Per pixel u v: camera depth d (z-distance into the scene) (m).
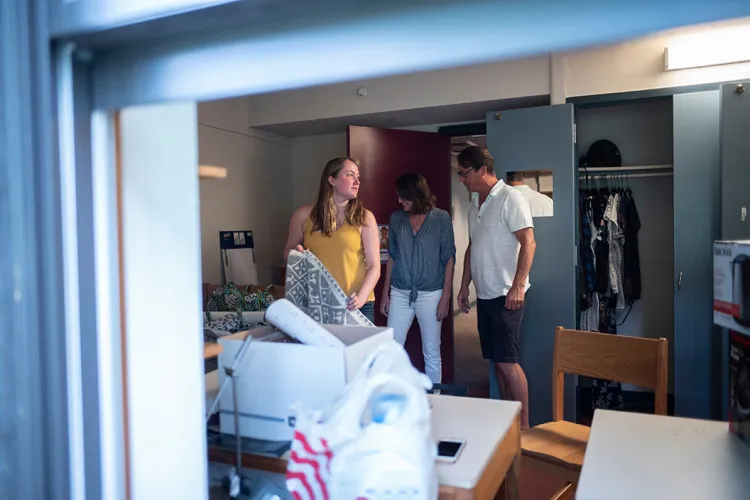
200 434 0.79
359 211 2.56
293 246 2.67
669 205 4.07
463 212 9.06
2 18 0.64
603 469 1.12
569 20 0.47
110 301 0.67
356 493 0.87
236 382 1.23
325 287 2.08
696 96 3.36
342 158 2.50
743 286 1.20
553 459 1.90
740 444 1.24
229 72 0.60
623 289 4.01
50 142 0.63
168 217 0.74
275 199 5.64
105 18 0.59
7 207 0.65
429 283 3.51
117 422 0.68
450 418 1.34
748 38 3.18
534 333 3.65
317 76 0.56
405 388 0.91
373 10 0.53
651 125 4.09
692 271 3.42
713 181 3.35
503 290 3.15
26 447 0.65
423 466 0.87
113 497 0.68
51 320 0.64
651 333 4.17
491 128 3.73
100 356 0.67
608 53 3.57
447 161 5.02
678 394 3.48
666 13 0.44
